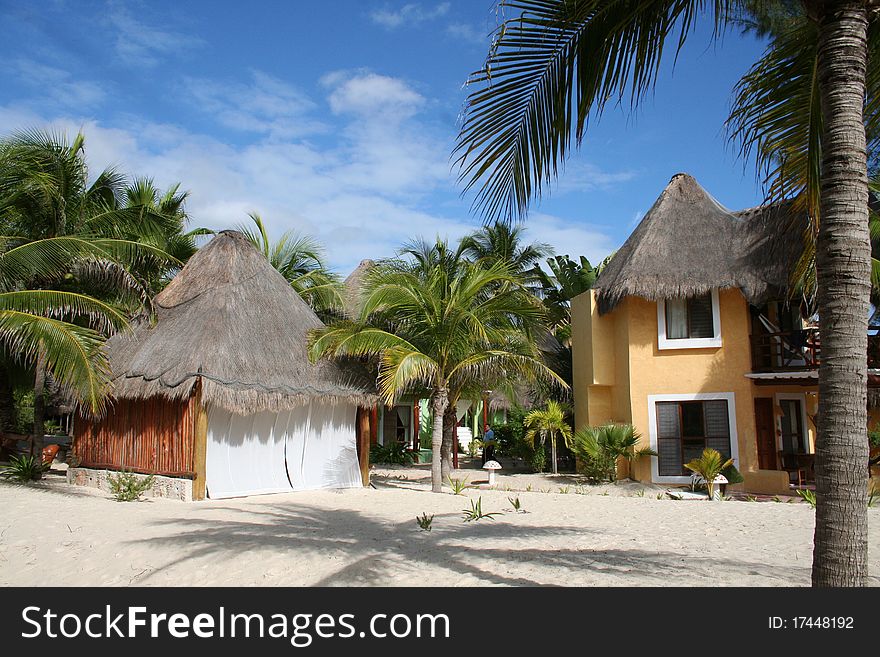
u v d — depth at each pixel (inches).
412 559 326.3
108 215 721.0
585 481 797.9
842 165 173.6
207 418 573.6
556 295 1290.6
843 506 165.8
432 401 666.2
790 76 244.5
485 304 649.6
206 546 349.1
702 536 398.9
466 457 1213.1
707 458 671.1
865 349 169.2
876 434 687.7
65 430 1053.2
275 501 560.4
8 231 671.8
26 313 544.4
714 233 791.1
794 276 320.2
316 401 639.8
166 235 831.7
